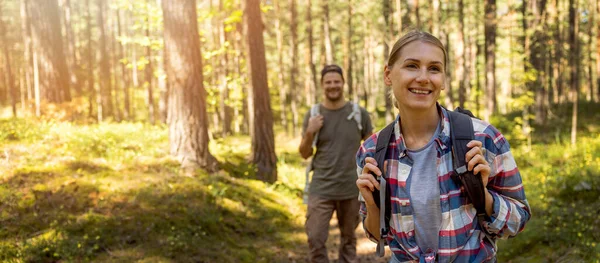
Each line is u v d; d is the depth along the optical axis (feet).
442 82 5.06
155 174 21.29
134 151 25.21
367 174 5.42
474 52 95.61
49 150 23.12
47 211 16.65
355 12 102.47
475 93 58.29
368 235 6.02
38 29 37.27
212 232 18.15
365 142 5.81
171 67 23.54
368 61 124.36
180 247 16.14
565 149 39.37
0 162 20.12
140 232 16.49
